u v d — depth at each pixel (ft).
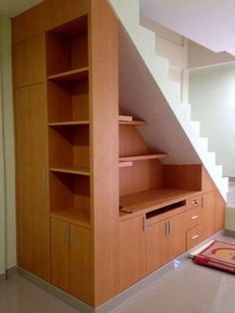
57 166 8.30
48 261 8.23
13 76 8.95
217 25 10.54
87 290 7.21
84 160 8.48
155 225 8.98
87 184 8.43
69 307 7.54
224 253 10.68
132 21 7.39
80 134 8.52
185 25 10.61
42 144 8.23
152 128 10.35
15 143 9.11
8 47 8.86
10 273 9.16
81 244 7.29
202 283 8.79
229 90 20.47
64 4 7.27
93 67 6.76
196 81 21.91
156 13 9.53
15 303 7.72
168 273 9.43
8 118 8.95
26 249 8.96
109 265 7.38
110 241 7.39
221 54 17.58
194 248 11.00
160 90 8.39
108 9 7.02
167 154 11.48
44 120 8.10
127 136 10.61
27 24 8.34
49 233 8.17
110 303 7.43
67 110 8.49
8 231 9.11
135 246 8.20
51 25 7.66
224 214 13.14
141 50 7.61
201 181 11.37
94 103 6.82
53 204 8.27
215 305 7.65
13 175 9.17
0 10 8.32
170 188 11.93
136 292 8.25
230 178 20.85
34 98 8.34
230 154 20.80
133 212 8.18
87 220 7.45
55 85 8.16
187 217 10.54
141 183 11.39
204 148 11.21
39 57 8.07
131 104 9.57
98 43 6.83
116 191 7.52
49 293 8.19
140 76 8.25
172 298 7.98
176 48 17.93
